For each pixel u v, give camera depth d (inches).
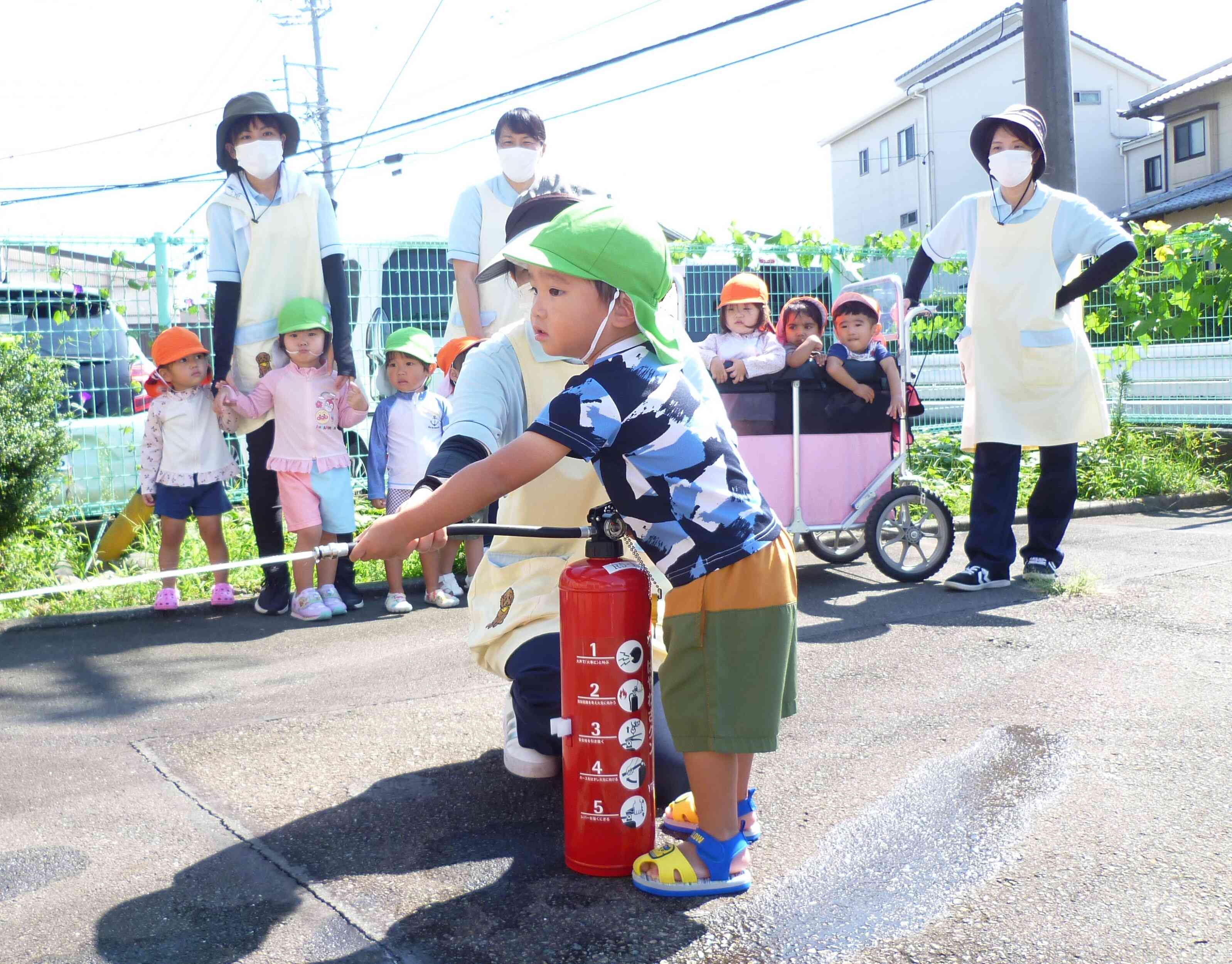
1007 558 211.8
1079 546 257.6
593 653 92.8
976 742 125.4
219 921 88.5
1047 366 204.7
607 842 94.2
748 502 90.5
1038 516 216.7
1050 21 326.6
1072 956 80.0
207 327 299.4
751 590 88.9
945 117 1171.3
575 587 93.1
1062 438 207.8
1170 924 84.3
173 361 208.4
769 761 121.6
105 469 262.8
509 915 88.4
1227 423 369.7
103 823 109.5
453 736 134.3
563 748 98.5
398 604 211.2
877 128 1279.5
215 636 194.1
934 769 117.8
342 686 158.7
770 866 96.2
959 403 379.2
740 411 217.3
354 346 302.0
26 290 266.1
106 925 88.2
